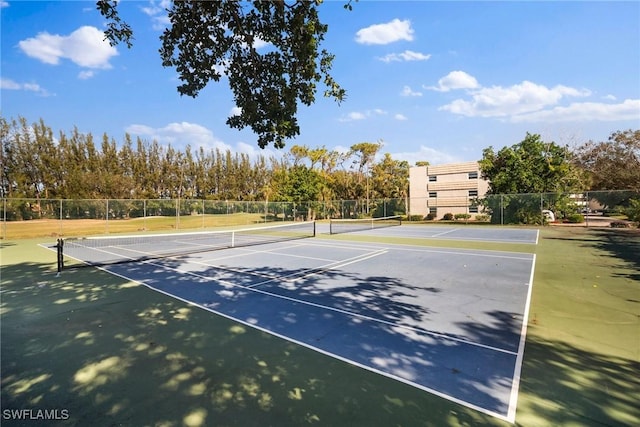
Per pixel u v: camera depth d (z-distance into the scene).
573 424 2.70
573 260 10.55
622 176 36.16
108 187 39.53
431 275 8.55
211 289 7.21
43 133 40.28
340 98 5.17
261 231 24.70
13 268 9.76
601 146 41.78
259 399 3.09
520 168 27.30
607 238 16.55
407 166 49.31
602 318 5.26
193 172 52.16
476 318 5.32
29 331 4.81
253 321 5.23
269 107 4.70
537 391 3.20
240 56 4.71
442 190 37.88
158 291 7.04
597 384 3.32
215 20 4.48
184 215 29.66
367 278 8.23
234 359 3.92
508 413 2.85
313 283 7.74
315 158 48.50
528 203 26.59
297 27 4.37
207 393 3.20
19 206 21.36
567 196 25.81
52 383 3.39
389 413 2.86
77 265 10.09
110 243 16.66
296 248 14.33
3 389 3.28
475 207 35.19
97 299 6.45
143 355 4.03
